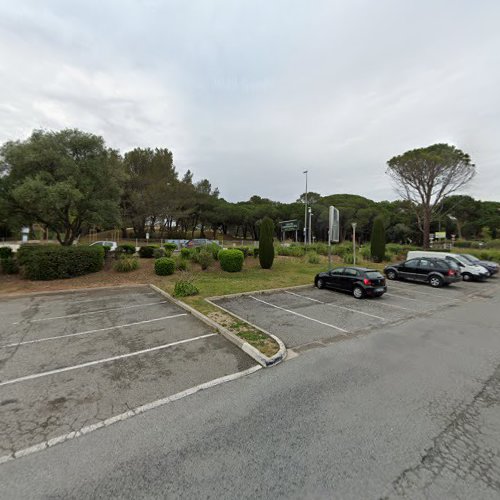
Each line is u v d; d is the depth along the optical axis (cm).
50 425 296
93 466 240
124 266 1322
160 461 245
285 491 215
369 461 246
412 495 212
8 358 462
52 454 254
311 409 327
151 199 3450
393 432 286
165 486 219
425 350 516
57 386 377
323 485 221
